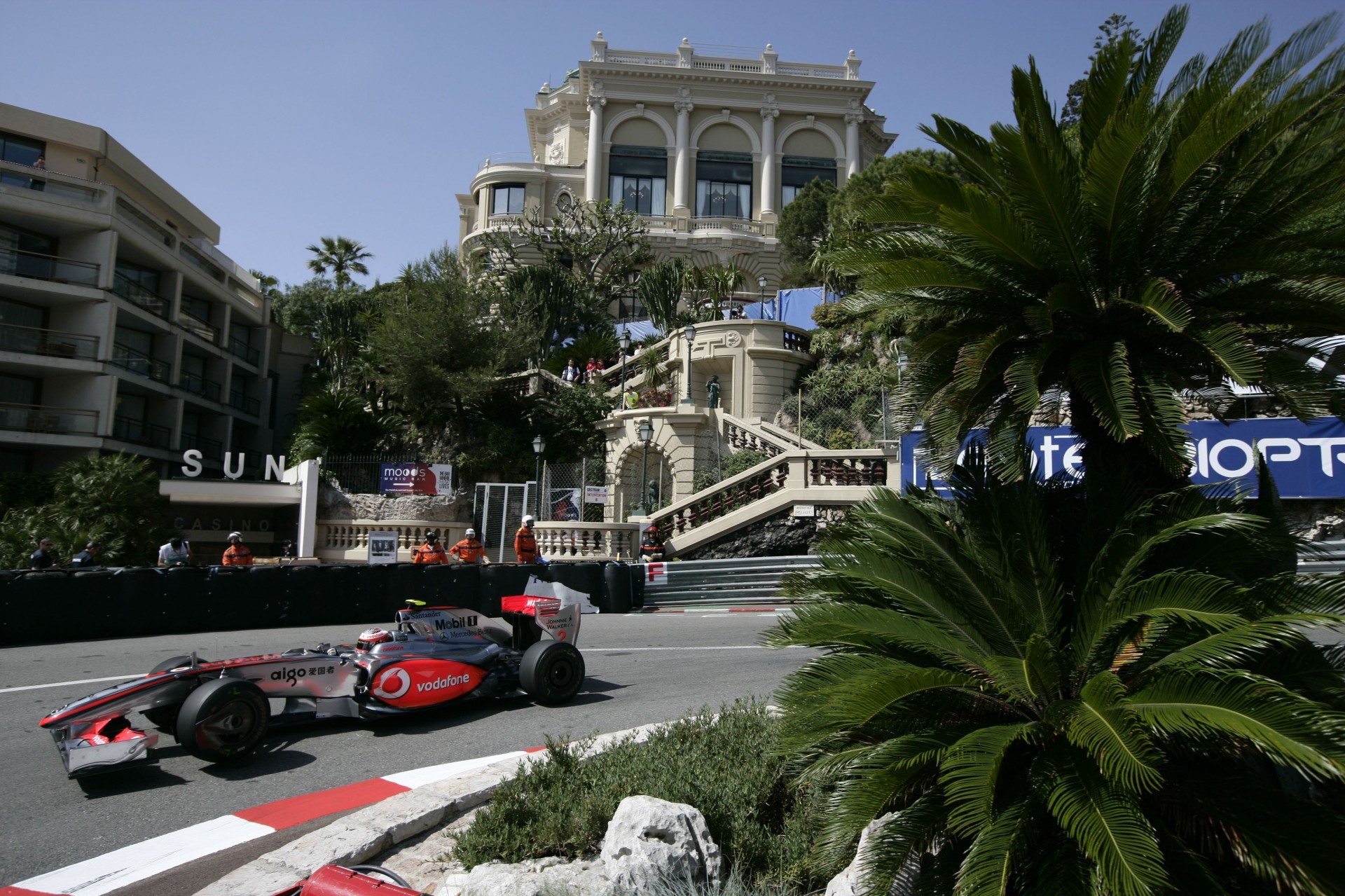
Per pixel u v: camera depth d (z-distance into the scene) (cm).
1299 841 338
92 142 3450
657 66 5528
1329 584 396
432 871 441
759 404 2925
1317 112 470
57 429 3062
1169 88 513
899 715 436
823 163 5656
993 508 480
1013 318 521
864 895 374
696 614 1631
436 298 3009
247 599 1388
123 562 2255
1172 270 503
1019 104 529
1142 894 307
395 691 766
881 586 471
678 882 397
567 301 3872
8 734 758
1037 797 377
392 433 3050
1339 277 446
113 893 443
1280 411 1556
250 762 680
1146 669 386
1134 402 445
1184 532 407
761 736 561
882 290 514
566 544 2127
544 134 6275
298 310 4912
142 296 3431
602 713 826
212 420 3894
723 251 5181
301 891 363
